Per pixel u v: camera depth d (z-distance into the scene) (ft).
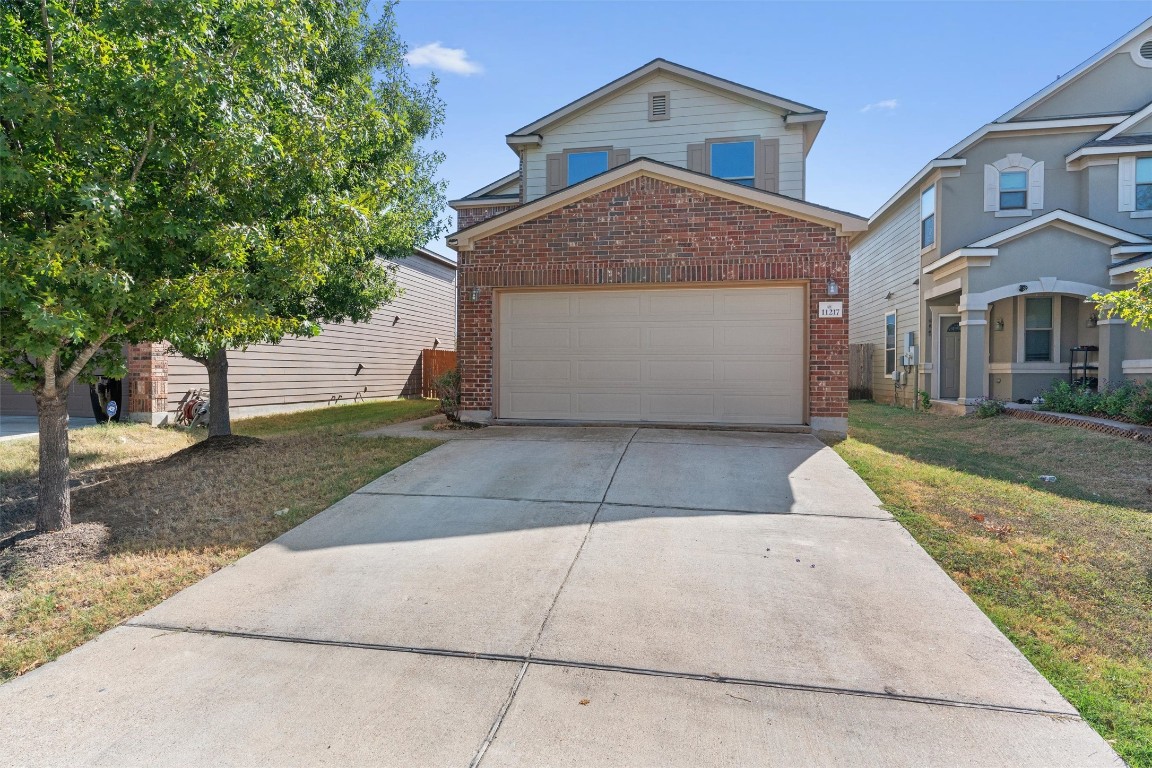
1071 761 8.66
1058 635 12.03
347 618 12.85
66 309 14.14
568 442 27.89
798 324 31.19
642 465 23.63
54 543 16.65
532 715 9.72
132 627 12.68
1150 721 9.54
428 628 12.39
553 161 48.57
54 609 13.46
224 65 16.43
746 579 14.24
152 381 37.45
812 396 30.58
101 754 9.00
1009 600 13.35
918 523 17.60
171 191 17.21
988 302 41.75
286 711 9.91
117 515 19.45
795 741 9.06
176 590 14.37
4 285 12.97
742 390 31.71
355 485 21.80
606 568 14.88
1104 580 14.26
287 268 19.47
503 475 22.62
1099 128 44.06
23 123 14.87
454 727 9.48
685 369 32.24
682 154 46.44
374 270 31.68
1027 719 9.53
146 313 16.93
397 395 64.90
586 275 32.22
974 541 16.34
